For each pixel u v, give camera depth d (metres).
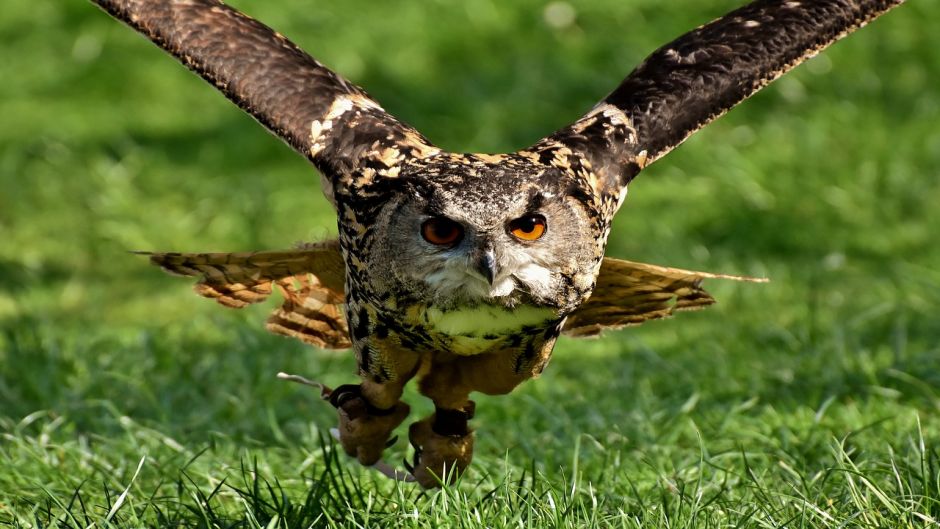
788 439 10.49
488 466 10.23
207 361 12.87
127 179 19.00
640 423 11.08
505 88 20.62
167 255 8.70
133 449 10.68
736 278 8.73
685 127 9.12
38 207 18.53
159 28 9.16
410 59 21.27
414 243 7.96
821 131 19.09
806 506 8.54
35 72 21.69
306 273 9.00
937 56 20.75
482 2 22.30
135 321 15.24
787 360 12.73
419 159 8.29
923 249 16.59
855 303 14.84
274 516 8.57
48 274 16.88
